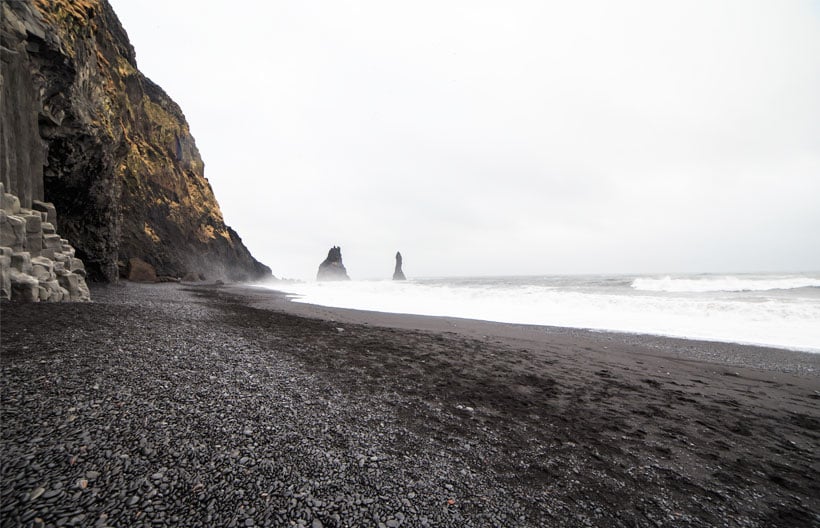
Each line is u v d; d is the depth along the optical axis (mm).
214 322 11617
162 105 49312
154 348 6961
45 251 12406
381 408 5586
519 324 15812
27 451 3240
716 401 6824
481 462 4242
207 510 2848
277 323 13180
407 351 9859
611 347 11273
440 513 3215
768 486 4129
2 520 2488
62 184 18797
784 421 5957
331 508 3078
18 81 12906
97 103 20266
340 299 28688
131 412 4195
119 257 36844
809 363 9586
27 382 4590
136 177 40938
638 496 3816
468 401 6289
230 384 5629
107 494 2867
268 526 2770
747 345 11609
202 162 62000
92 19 19344
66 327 7523
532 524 3213
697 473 4336
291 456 3795
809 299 20141
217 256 58094
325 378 6781
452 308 22000
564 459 4488
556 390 7164
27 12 13500
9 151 12367
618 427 5543
